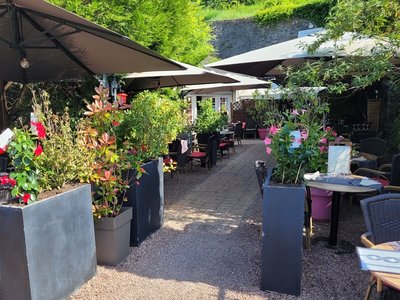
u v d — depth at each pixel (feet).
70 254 8.55
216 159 28.17
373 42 13.66
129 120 12.55
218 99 54.70
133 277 9.63
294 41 16.48
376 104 30.35
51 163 8.92
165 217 14.80
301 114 9.91
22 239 7.21
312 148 9.17
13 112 17.04
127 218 10.80
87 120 10.68
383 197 7.82
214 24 62.08
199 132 28.86
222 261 10.55
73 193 8.66
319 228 13.28
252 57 15.75
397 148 20.62
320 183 10.77
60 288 8.21
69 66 14.53
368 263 5.63
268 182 9.10
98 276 9.66
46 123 10.10
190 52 31.24
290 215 8.37
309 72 12.55
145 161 12.83
